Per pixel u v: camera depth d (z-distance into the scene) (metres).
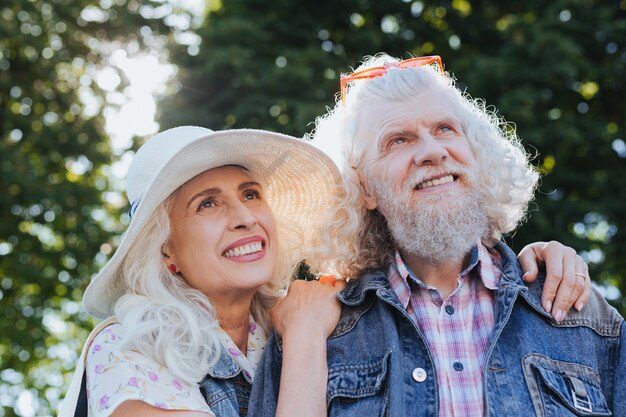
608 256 7.89
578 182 8.09
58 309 9.80
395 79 2.75
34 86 9.58
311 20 8.96
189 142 2.60
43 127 9.24
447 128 2.70
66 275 9.27
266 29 8.88
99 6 9.65
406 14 9.11
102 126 9.53
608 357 2.58
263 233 2.78
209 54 8.45
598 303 2.64
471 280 2.68
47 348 10.08
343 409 2.53
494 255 2.78
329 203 2.94
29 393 10.88
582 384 2.46
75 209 9.16
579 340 2.55
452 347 2.56
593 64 8.39
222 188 2.75
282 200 3.00
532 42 8.08
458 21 8.98
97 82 9.66
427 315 2.63
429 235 2.59
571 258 2.67
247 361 2.79
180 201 2.76
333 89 8.26
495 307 2.60
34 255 9.16
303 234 3.02
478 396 2.46
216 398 2.64
